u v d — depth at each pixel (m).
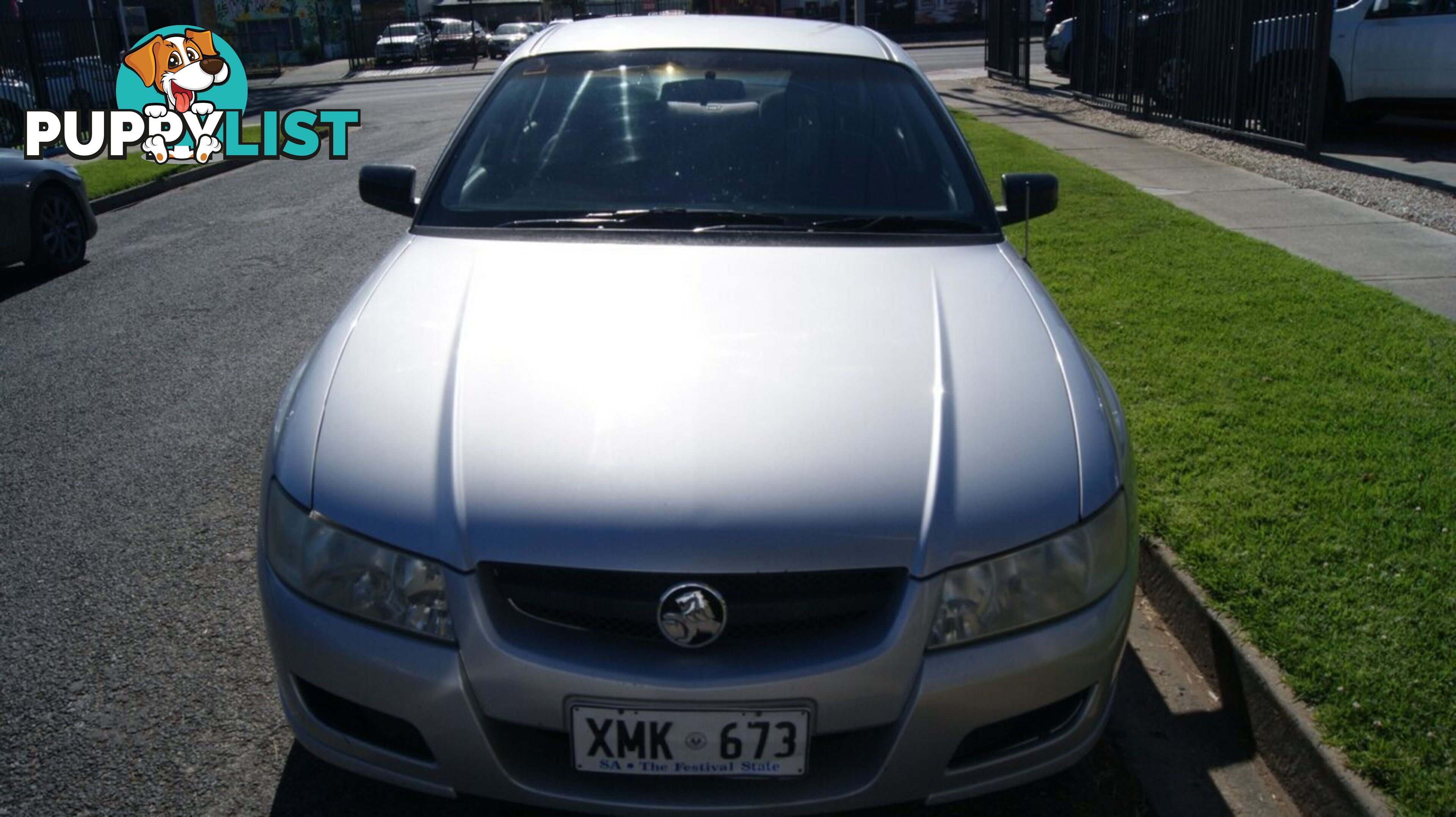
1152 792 2.73
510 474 2.25
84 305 7.32
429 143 15.36
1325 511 3.65
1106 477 2.39
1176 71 13.12
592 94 3.64
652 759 2.16
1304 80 10.77
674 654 2.15
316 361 2.72
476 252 3.08
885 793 2.21
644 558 2.13
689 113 3.55
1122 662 3.23
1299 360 5.05
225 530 4.07
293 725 2.42
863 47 3.90
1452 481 3.83
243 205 11.05
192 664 3.23
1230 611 3.14
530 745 2.27
